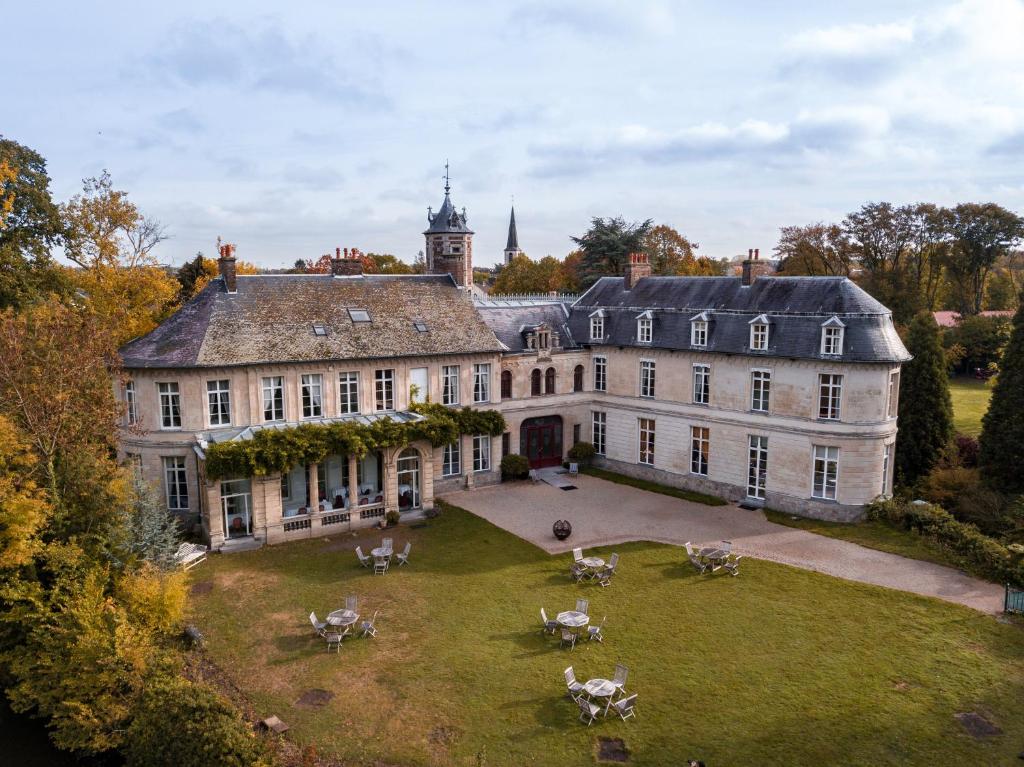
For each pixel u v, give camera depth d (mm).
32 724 23172
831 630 25734
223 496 33969
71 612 21000
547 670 23312
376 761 19031
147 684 19797
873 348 35438
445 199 63906
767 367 39000
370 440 35969
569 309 51562
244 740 17828
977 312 94375
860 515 36875
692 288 45000
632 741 19703
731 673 22984
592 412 49344
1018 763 18688
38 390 24828
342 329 38938
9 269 41531
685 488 43812
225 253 37750
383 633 25891
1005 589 27953
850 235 85000
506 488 44250
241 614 27359
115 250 51312
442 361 41312
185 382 34406
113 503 25344
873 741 19578
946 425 42438
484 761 18953
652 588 29484
